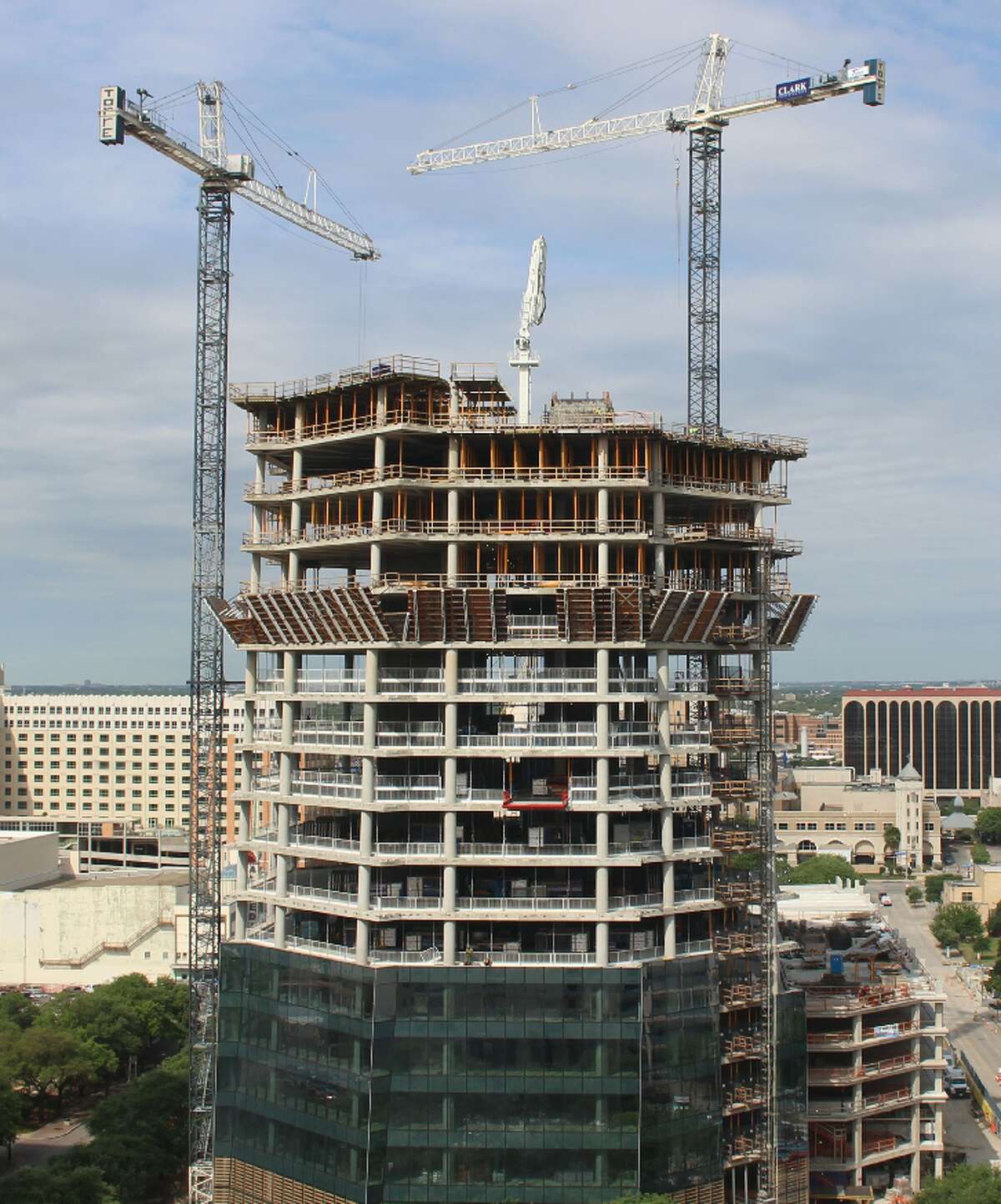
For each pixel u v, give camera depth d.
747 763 149.88
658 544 136.62
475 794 130.00
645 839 132.38
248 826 142.62
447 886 128.50
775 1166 135.38
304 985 130.50
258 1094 133.25
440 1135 123.25
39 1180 131.38
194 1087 161.00
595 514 136.38
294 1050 130.50
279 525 147.25
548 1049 123.81
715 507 148.00
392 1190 123.00
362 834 129.12
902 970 165.00
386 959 128.25
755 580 146.75
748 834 144.12
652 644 132.88
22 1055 176.38
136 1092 162.38
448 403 139.12
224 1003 136.88
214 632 176.38
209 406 178.25
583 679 130.88
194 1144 155.00
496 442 136.12
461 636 129.75
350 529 137.50
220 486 177.75
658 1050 126.00
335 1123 125.56
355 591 127.88
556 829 132.12
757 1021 141.25
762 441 146.88
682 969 128.25
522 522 134.38
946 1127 174.88
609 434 133.75
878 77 198.00
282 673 144.50
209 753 188.50
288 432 144.12
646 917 130.62
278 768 147.88
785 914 196.62
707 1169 128.38
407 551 140.62
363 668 138.00
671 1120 126.19
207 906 176.25
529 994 124.44
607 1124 122.81
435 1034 124.38
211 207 181.12
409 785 131.25
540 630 131.25
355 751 131.00
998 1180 133.00
